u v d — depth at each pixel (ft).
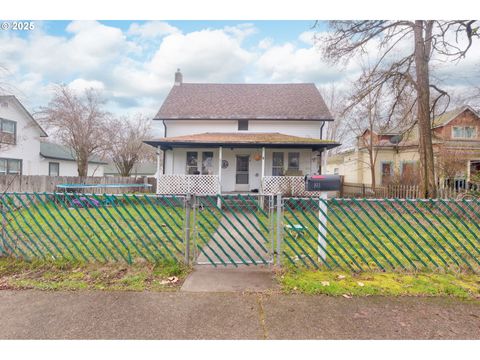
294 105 52.70
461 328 8.06
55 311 8.79
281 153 46.91
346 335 7.78
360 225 22.82
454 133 55.26
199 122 51.34
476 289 10.43
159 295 9.91
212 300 9.58
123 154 75.36
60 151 76.59
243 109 52.01
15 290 10.15
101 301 9.43
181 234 19.51
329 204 13.47
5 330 7.88
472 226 21.48
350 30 35.09
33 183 34.83
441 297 9.84
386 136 61.87
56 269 12.25
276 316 8.60
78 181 44.19
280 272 12.10
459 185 44.52
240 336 7.73
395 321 8.36
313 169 46.44
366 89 38.73
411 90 37.78
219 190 38.60
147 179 62.69
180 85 60.39
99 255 14.08
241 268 12.72
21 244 15.33
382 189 44.88
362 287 10.55
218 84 60.85
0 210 13.61
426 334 7.82
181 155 47.75
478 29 30.17
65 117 53.98
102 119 60.90
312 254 14.98
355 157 71.36
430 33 34.09
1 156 52.60
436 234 19.65
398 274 11.95
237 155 47.26
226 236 19.52
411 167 54.34
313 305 9.27
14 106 54.70
